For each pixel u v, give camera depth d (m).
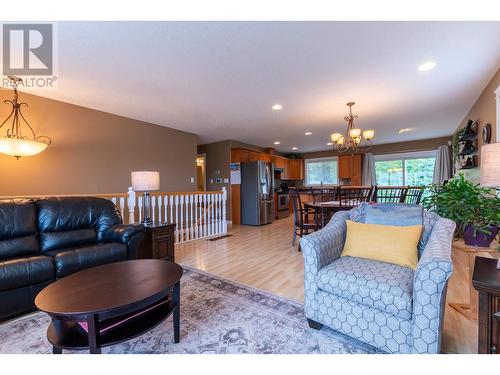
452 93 3.22
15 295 1.79
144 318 1.38
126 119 4.18
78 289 1.33
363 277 1.40
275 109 3.79
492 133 2.82
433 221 1.75
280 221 6.96
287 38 1.97
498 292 1.01
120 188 4.07
